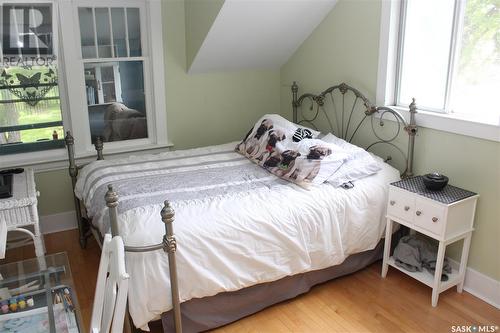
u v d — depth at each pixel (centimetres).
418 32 294
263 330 239
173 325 222
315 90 383
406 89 309
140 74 381
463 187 269
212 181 282
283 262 241
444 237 246
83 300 269
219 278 221
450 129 268
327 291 274
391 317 249
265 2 323
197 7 350
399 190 265
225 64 392
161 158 334
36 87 345
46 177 354
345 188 273
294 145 298
